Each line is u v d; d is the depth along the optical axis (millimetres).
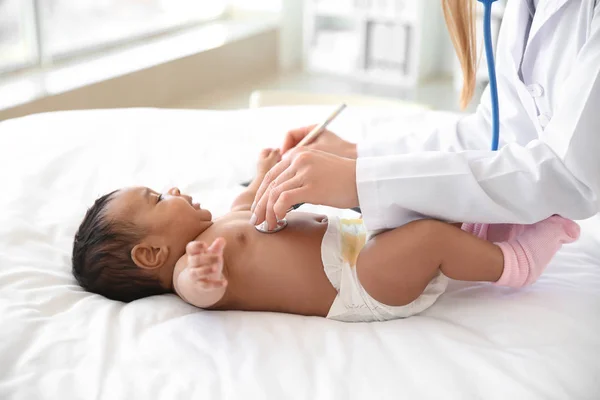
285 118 1942
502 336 1069
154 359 1005
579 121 1001
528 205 1063
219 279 1036
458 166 1069
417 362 1012
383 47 4277
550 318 1096
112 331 1062
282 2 4414
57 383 951
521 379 986
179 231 1204
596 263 1283
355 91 4180
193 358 1008
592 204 1047
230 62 4117
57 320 1077
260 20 4457
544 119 1180
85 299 1146
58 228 1355
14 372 972
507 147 1089
